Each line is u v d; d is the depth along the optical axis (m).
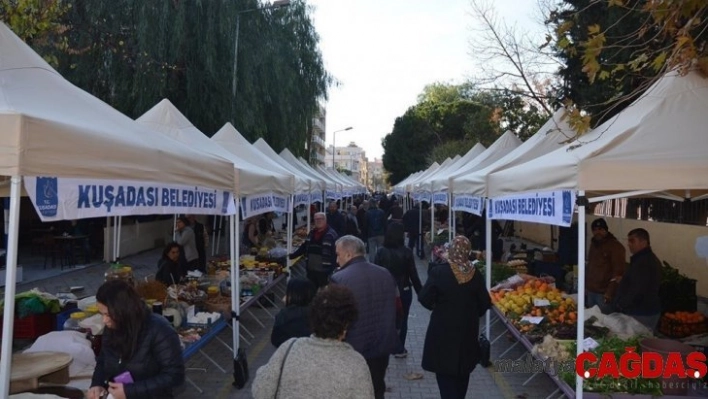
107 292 3.05
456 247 4.85
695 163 4.07
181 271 8.37
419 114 54.50
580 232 4.27
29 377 3.78
